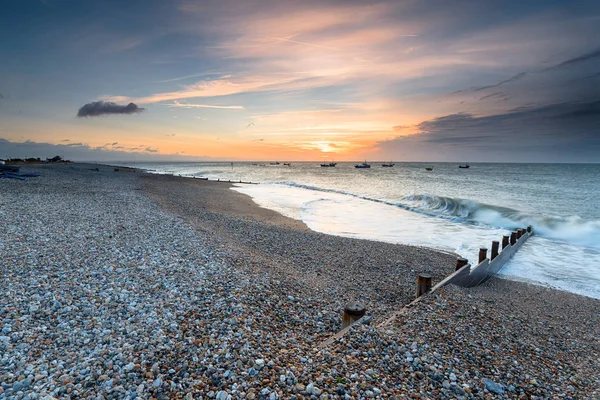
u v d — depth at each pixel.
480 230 16.97
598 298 8.74
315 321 5.88
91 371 3.81
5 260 7.13
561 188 44.00
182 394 3.46
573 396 4.13
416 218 20.11
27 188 20.94
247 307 5.92
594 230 16.98
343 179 64.25
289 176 76.44
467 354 4.82
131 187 28.80
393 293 7.95
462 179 64.44
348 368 4.10
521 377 4.42
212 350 4.32
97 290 6.05
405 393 3.72
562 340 6.02
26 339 4.36
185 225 12.84
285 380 3.74
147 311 5.41
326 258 10.68
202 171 104.38
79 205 15.41
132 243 9.41
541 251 13.92
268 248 11.31
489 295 8.32
